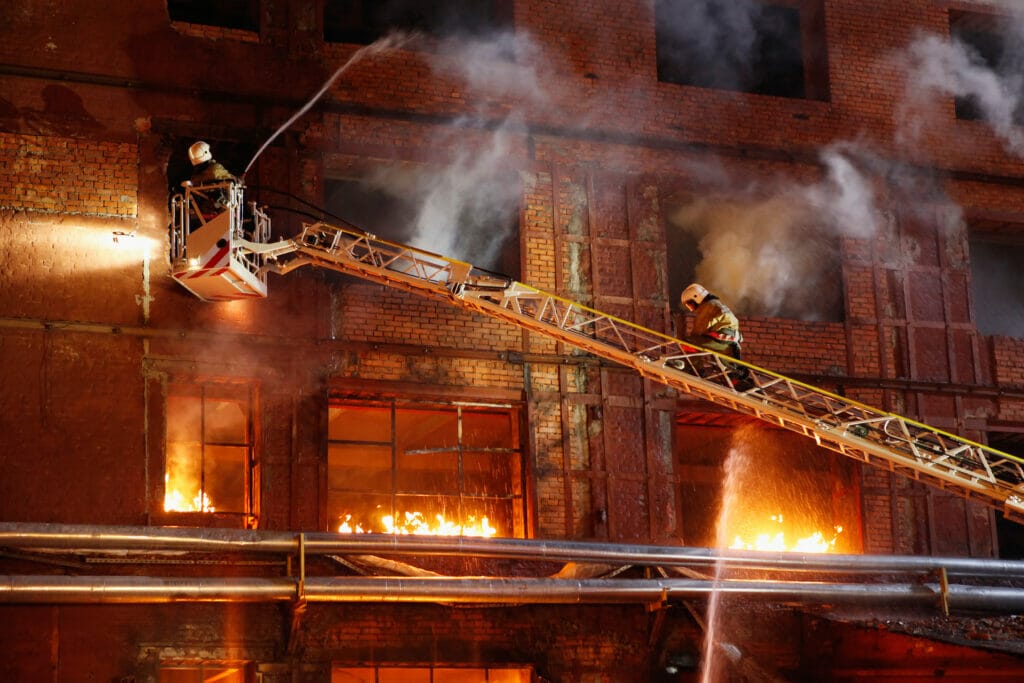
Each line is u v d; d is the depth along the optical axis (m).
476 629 17.31
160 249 17.30
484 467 21.47
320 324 17.80
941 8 22.16
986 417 20.69
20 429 16.30
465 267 16.95
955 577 19.36
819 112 20.95
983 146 21.77
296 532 15.98
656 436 18.98
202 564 16.23
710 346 17.14
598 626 17.77
